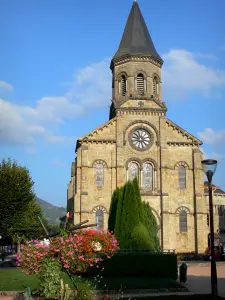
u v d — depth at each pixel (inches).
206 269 1893.5
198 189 2427.4
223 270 1876.2
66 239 970.1
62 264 954.7
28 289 938.7
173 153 2468.0
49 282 888.9
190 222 2401.6
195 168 2445.9
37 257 948.0
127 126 2460.6
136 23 2714.1
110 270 1528.1
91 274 1503.4
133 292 1153.4
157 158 2448.3
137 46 2625.5
